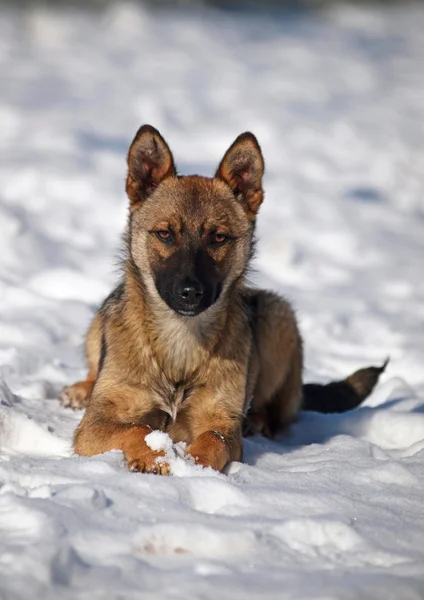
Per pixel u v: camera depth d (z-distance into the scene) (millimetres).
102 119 30969
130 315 9430
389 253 21172
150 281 9430
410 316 16969
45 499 6719
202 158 27078
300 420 11633
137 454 8086
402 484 8039
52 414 10078
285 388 11500
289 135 31562
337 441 9688
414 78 45875
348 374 13852
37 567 5617
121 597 5457
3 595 5367
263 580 5809
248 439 10359
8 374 11273
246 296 10328
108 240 19078
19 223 17531
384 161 28531
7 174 21656
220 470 8383
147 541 6258
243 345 9672
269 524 6641
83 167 23516
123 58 45625
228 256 9617
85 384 10719
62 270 15984
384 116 36625
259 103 36938
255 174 9953
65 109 32312
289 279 18781
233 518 6758
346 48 53688
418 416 10516
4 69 40562
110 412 9195
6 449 8977
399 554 6332
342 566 6148
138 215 9766
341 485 7863
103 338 9953
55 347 12984
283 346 11289
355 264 20422
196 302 8977
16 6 61344
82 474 7496
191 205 9500
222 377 9406
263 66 46156
